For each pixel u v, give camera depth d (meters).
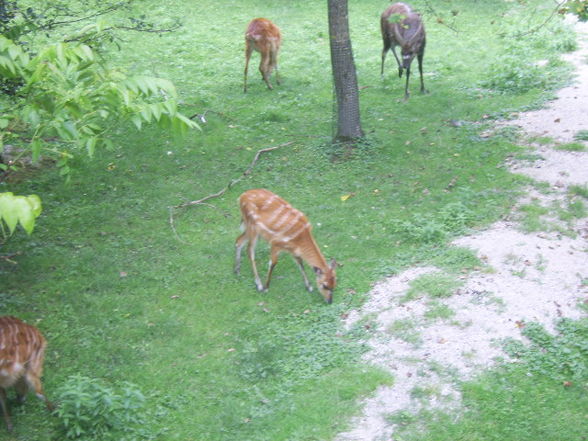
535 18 20.73
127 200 11.79
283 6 24.05
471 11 22.78
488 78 16.44
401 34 15.30
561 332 7.86
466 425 6.71
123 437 6.80
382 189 11.70
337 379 7.46
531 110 14.51
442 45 19.58
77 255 10.16
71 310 8.88
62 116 6.18
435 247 9.84
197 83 17.19
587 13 11.07
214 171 12.77
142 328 8.55
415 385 7.29
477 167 12.20
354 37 20.75
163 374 7.74
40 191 12.10
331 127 14.39
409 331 8.15
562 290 8.56
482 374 7.36
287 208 8.96
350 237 10.33
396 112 15.02
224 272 9.75
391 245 10.05
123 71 6.52
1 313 8.76
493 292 8.65
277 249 9.02
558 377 7.23
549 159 12.16
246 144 13.84
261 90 16.67
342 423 6.87
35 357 6.95
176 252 10.24
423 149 13.08
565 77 16.16
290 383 7.47
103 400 6.84
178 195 11.93
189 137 14.17
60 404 7.18
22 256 10.08
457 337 7.96
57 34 19.23
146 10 23.25
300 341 8.18
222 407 7.17
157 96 15.81
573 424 6.63
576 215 10.24
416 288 8.86
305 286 9.37
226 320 8.70
